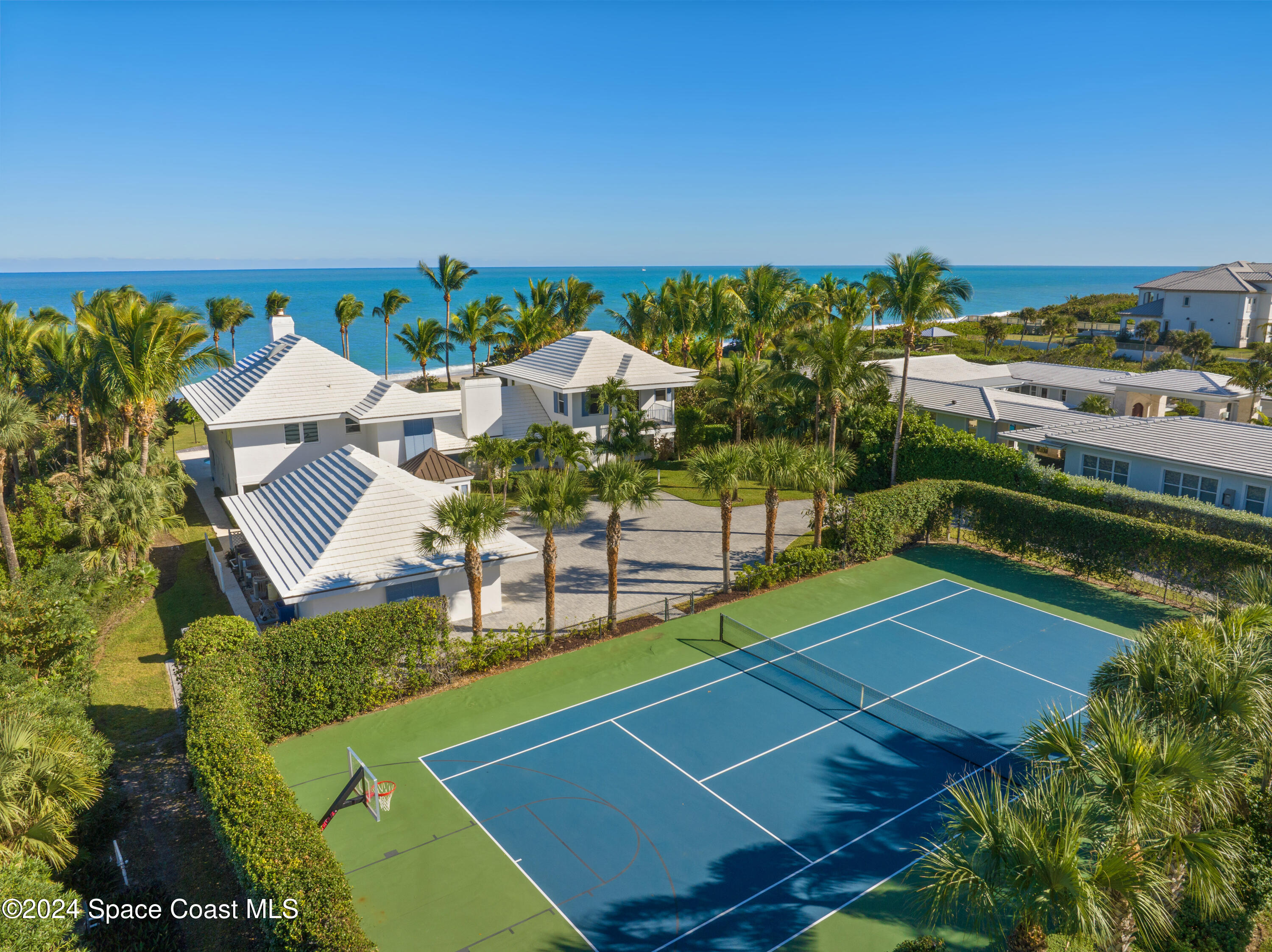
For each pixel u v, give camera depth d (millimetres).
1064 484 36531
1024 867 10539
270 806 14383
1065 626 27656
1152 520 33656
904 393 47250
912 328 40969
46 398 45250
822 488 31688
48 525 29484
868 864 16016
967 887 11617
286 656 20609
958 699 22719
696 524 39375
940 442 41688
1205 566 28359
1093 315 117312
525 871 15938
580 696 22984
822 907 14852
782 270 65625
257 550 27453
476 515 23500
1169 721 12953
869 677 24047
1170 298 98938
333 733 21156
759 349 63125
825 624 27906
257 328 165250
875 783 18766
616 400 46531
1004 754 19844
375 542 26469
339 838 16938
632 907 14922
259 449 39000
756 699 22750
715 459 28875
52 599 20312
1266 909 13555
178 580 31453
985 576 32656
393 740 20766
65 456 46188
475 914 14766
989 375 62219
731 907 14898
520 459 45781
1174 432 39438
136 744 20234
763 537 37281
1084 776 11734
